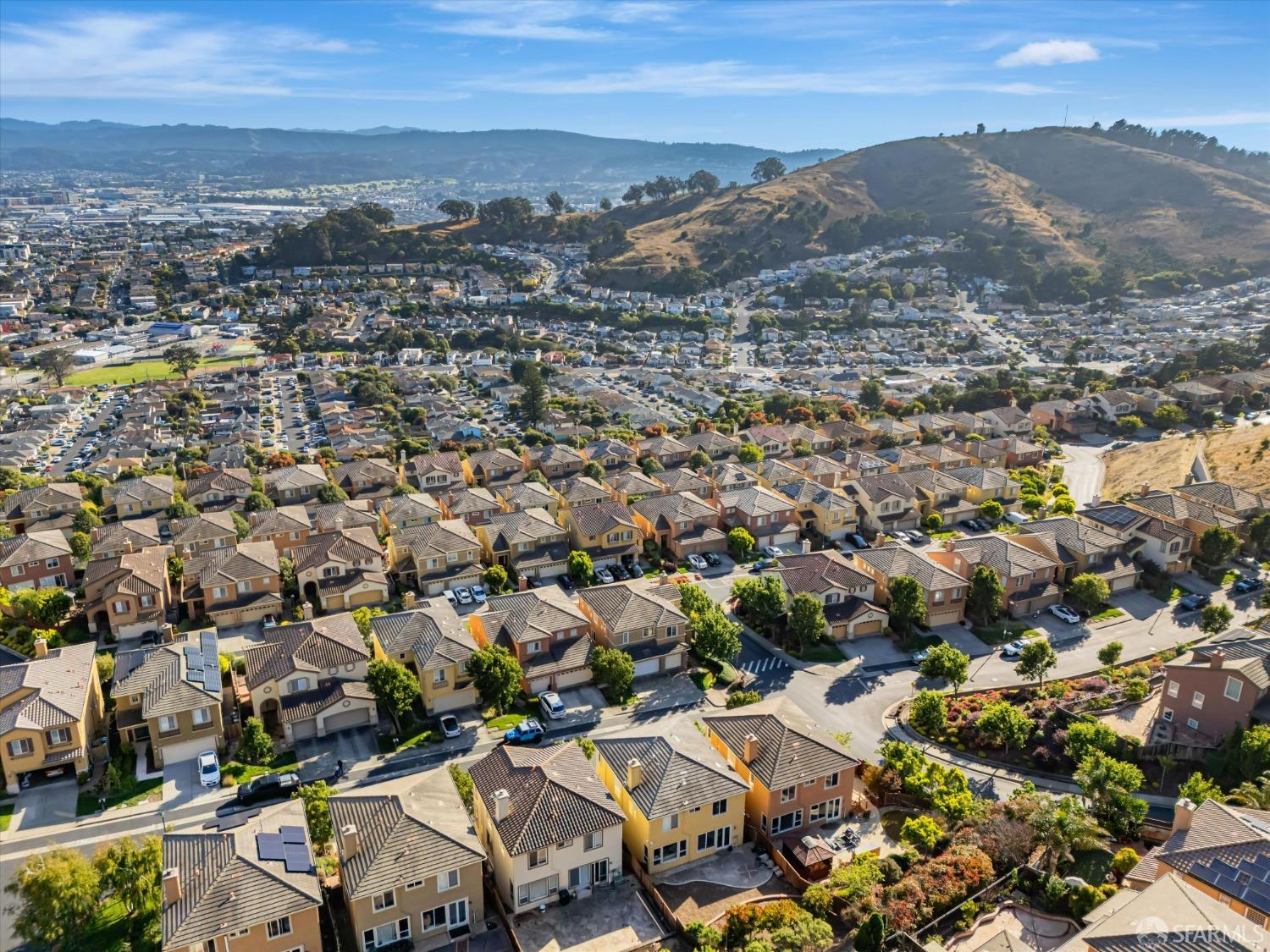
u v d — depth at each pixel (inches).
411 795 2177.7
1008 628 3754.9
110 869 2122.3
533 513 4566.9
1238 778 2534.5
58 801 2664.9
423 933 2001.7
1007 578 3868.1
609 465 5762.8
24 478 6082.7
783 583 3846.0
